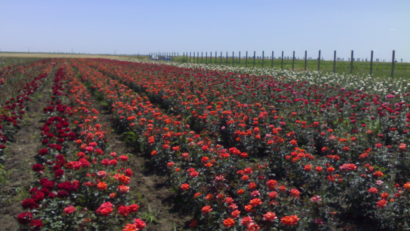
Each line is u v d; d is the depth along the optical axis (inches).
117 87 624.7
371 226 189.9
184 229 197.0
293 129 329.7
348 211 201.8
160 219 209.3
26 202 172.9
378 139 284.2
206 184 215.6
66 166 221.9
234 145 325.4
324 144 305.7
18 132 389.7
